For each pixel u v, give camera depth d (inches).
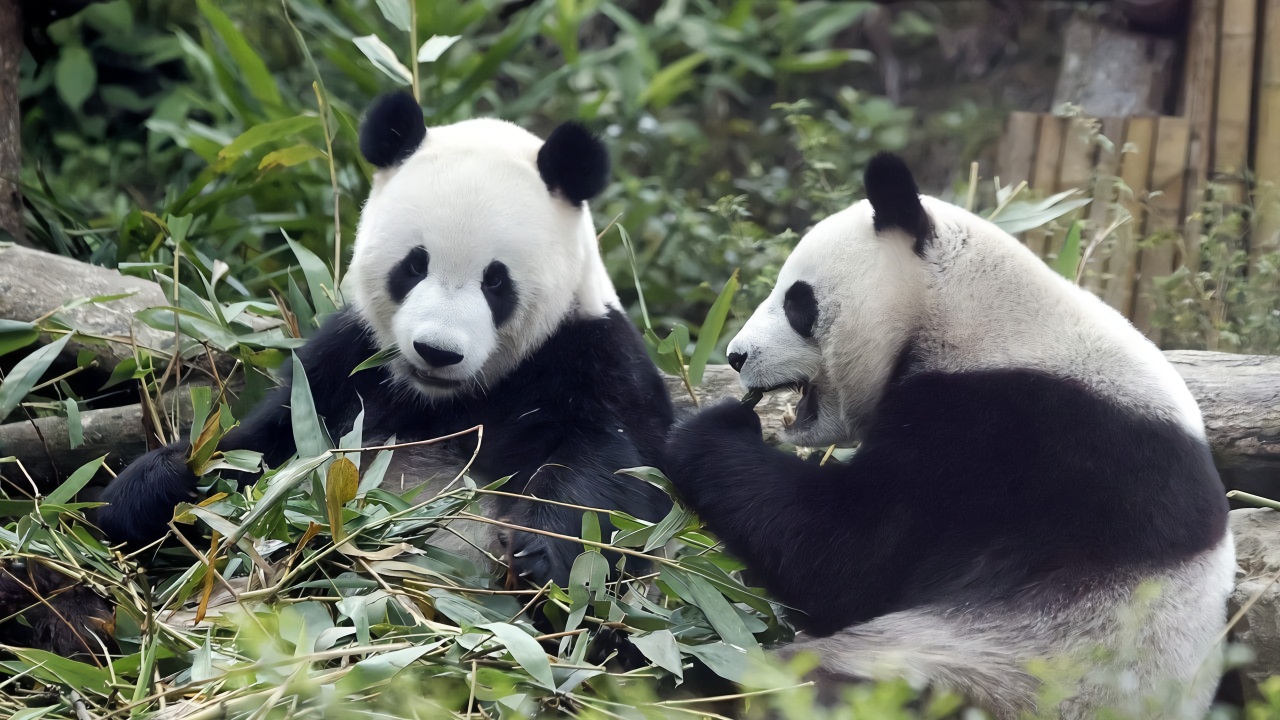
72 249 456.8
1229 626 240.4
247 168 459.8
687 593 250.1
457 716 209.5
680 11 706.2
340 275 419.8
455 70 558.6
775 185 594.9
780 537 264.4
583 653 230.7
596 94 656.4
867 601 261.3
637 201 536.4
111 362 369.7
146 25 656.4
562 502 277.1
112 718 217.5
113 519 283.3
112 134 631.8
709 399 370.3
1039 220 381.1
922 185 630.5
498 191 283.9
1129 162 490.3
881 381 281.1
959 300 273.3
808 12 706.8
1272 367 332.2
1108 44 597.6
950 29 715.4
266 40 653.9
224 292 418.6
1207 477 254.5
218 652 233.9
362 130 298.5
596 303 308.0
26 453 342.0
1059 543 247.1
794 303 290.0
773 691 219.6
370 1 622.2
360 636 226.1
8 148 438.0
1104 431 251.0
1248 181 487.2
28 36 615.2
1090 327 267.4
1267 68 495.5
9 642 262.1
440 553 268.4
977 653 241.8
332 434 309.4
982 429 257.9
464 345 270.4
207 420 283.9
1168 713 227.1
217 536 238.5
